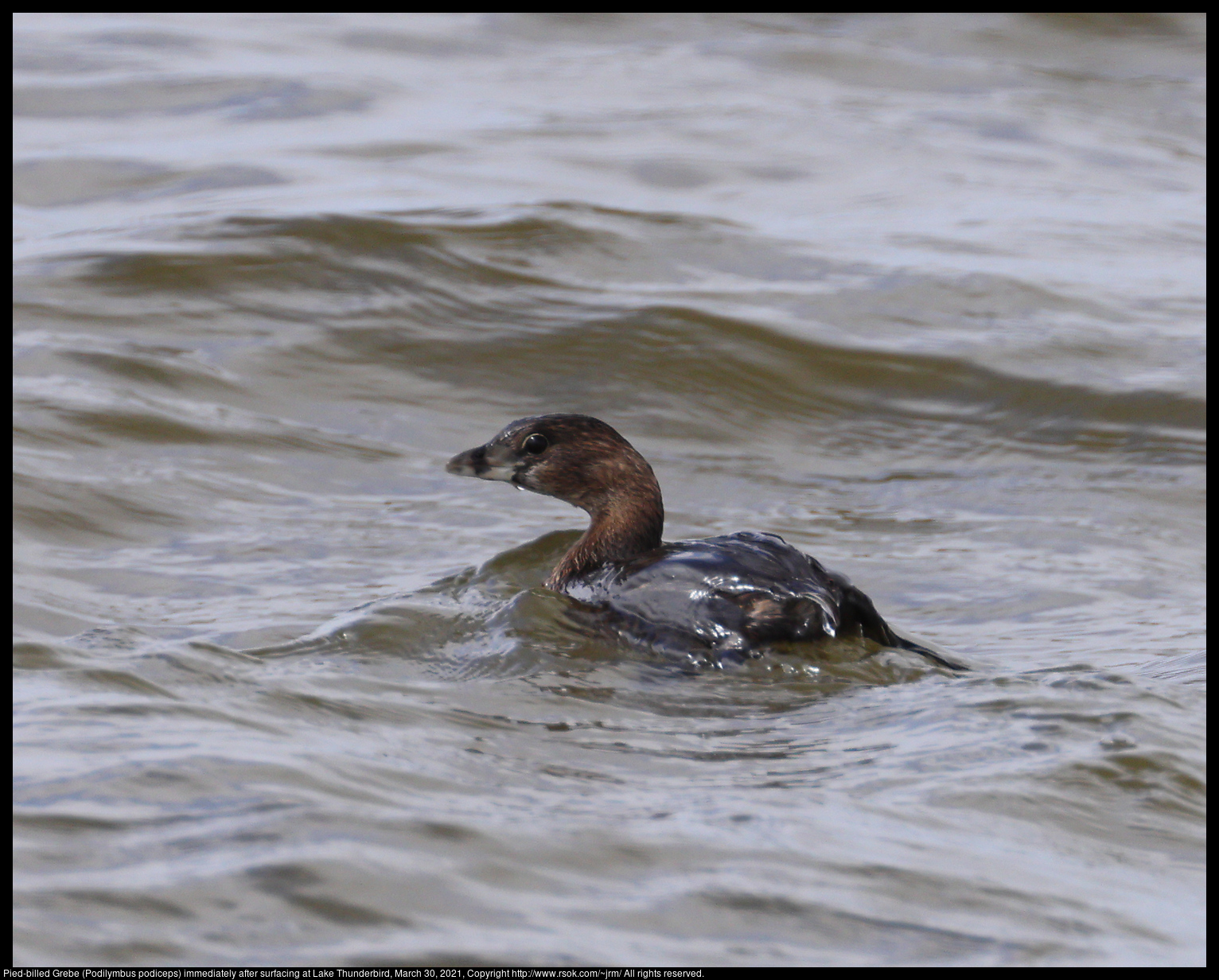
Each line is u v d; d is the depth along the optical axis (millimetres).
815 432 15812
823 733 7535
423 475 14055
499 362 16641
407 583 11320
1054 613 11195
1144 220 22531
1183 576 12133
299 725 7027
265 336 16594
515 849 5598
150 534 12117
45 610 10297
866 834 6020
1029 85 30109
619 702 8047
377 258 18406
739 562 9305
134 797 5824
